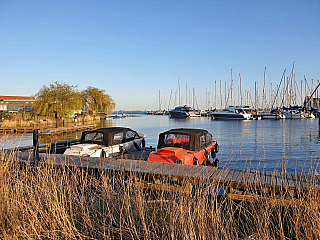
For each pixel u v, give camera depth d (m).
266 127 35.41
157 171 6.02
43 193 4.19
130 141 11.36
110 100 64.06
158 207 4.28
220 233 3.32
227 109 57.16
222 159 12.46
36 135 6.38
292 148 16.30
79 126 32.66
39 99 39.31
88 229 3.84
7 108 56.59
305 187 4.55
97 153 9.16
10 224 3.50
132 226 3.56
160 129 34.03
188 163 7.74
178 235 3.25
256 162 11.79
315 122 46.22
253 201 4.38
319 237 3.21
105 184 4.69
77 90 41.75
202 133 9.34
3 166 4.20
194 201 3.64
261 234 3.31
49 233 3.58
